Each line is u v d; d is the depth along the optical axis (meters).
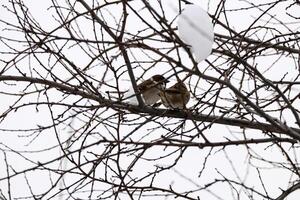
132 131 7.75
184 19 6.66
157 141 7.65
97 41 7.14
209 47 6.66
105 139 7.64
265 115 7.14
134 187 7.63
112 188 7.81
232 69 7.36
